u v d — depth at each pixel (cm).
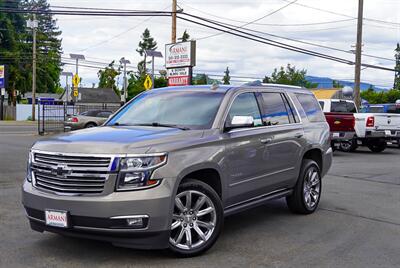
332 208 816
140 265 506
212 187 579
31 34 7769
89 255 535
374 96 7106
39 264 506
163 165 497
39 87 7775
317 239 620
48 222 501
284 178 704
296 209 757
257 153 636
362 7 2744
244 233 643
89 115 2625
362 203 862
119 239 483
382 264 525
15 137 2356
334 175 1224
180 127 589
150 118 633
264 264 518
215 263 517
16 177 1068
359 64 2773
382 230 671
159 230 491
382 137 1830
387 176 1213
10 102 6831
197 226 541
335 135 1644
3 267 496
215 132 578
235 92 639
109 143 497
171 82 2189
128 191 479
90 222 480
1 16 6700
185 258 532
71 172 491
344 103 1952
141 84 6806
